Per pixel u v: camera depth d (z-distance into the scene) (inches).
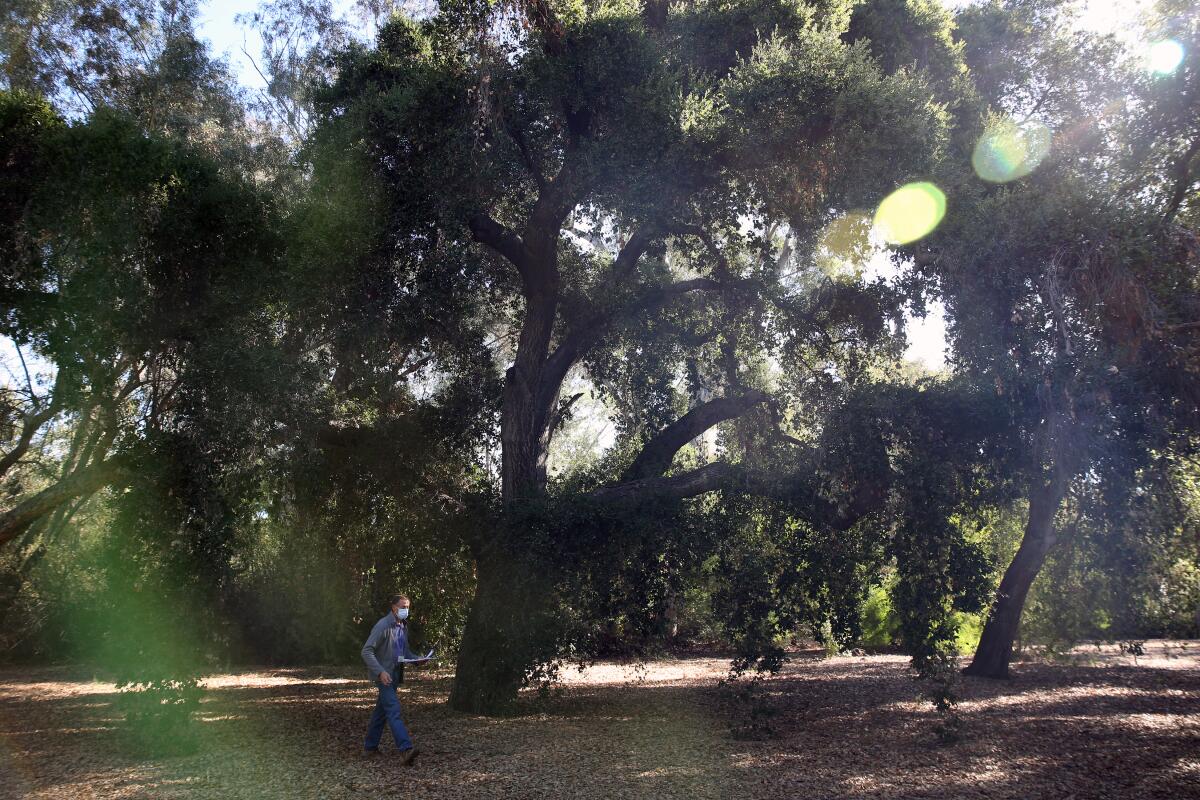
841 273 533.3
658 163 467.5
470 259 508.7
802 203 486.0
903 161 429.4
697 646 965.8
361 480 518.3
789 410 519.2
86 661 802.8
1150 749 365.7
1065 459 377.7
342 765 340.8
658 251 554.9
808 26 510.9
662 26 571.2
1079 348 354.3
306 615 810.8
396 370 546.3
